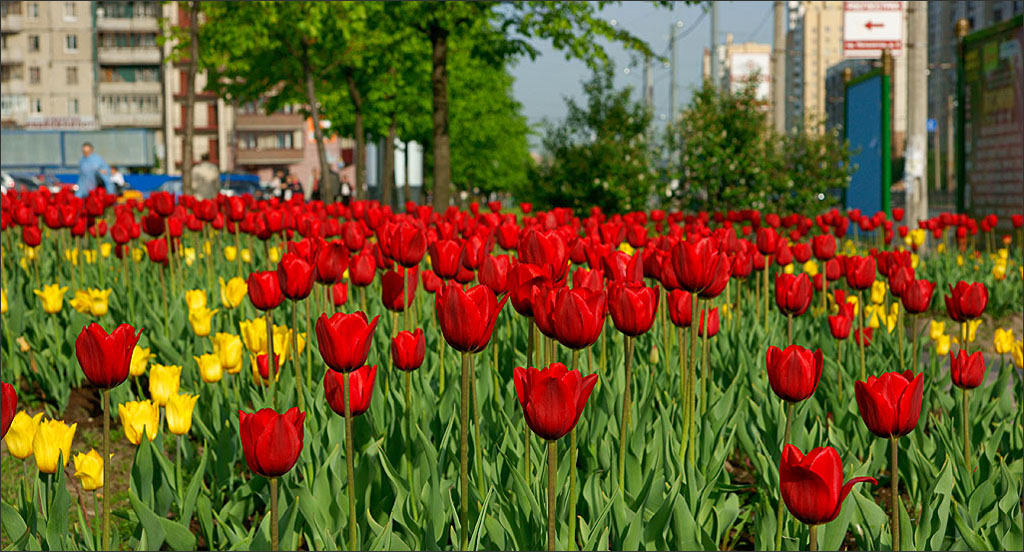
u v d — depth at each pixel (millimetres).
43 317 6262
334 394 2736
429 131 40438
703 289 3324
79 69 86625
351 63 26234
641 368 4547
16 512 2877
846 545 3738
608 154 18375
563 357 4566
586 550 2824
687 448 3652
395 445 3596
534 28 17234
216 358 4086
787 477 2012
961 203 15648
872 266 4527
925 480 3645
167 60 24219
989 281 10375
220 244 8375
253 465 2330
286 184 40062
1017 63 13797
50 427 2879
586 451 3699
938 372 5121
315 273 3711
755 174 16531
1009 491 3311
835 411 4473
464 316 2449
